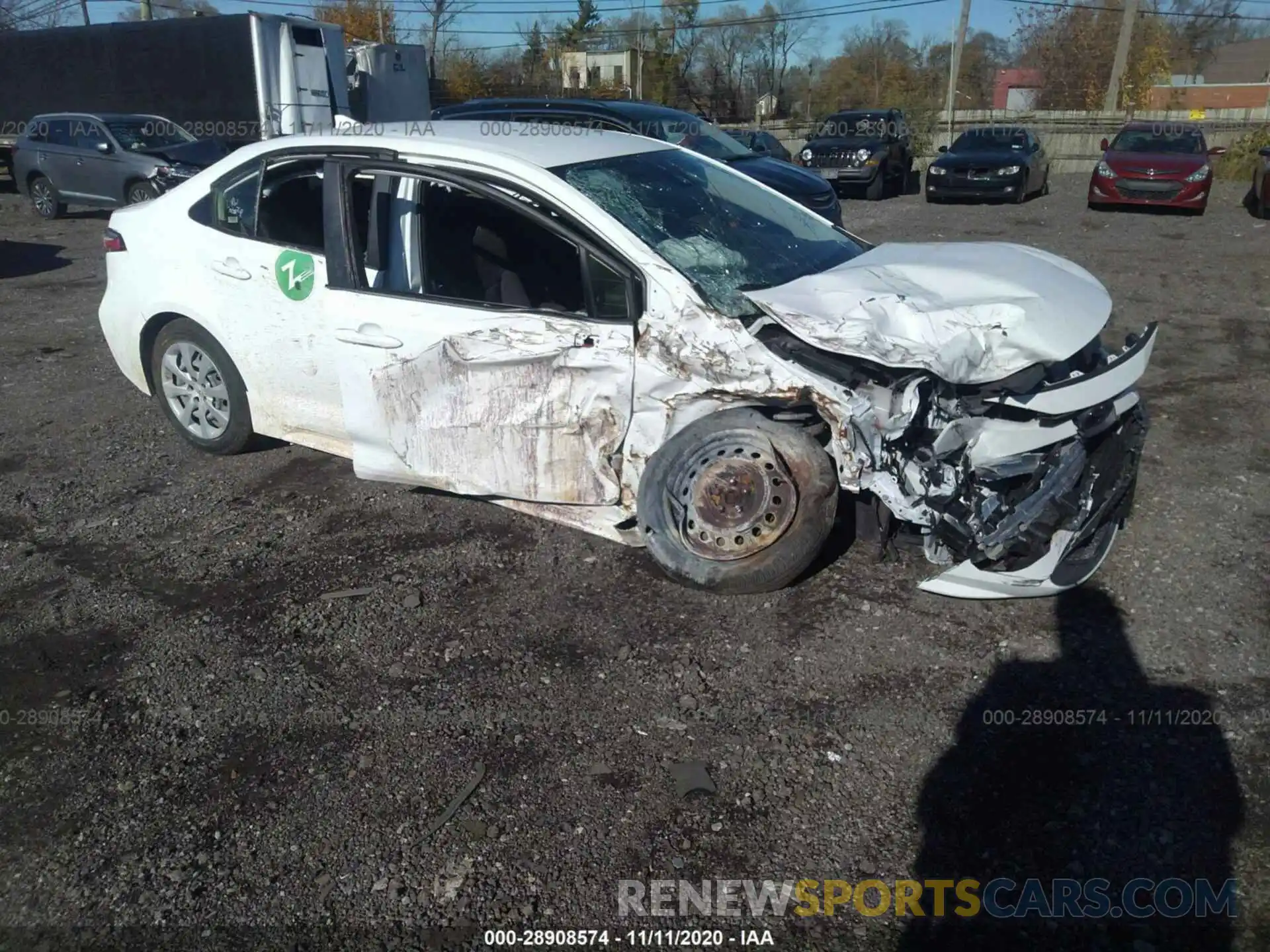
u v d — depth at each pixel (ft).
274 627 12.82
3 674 12.08
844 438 11.73
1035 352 11.73
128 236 17.56
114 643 12.61
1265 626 12.26
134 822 9.77
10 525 15.80
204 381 17.20
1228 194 60.59
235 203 16.12
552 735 10.75
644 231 13.29
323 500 16.29
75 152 53.42
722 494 12.45
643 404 12.58
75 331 28.45
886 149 62.69
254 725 11.05
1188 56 155.94
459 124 16.44
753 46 149.79
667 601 13.10
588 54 145.59
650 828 9.50
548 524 15.23
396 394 14.10
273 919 8.68
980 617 12.57
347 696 11.48
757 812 9.66
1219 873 8.83
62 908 8.87
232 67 54.39
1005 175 56.54
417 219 14.16
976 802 9.71
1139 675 11.44
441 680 11.69
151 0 120.47
